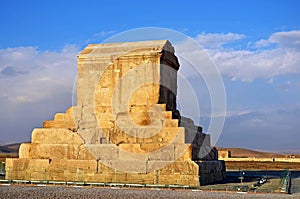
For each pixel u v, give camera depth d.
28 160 24.14
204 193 19.30
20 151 24.66
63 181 23.20
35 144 24.52
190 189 20.86
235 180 27.17
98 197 17.17
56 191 19.05
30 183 22.98
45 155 24.27
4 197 17.03
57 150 24.14
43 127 25.58
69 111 25.92
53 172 23.69
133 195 17.95
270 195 19.03
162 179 22.36
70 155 23.92
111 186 21.81
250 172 38.09
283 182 25.41
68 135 24.39
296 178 31.28
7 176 24.17
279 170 42.09
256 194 19.39
